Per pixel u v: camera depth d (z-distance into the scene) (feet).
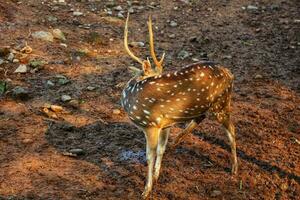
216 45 55.83
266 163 35.73
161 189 32.14
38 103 40.50
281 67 51.44
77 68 47.29
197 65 30.89
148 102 29.55
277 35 59.26
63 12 60.08
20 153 34.30
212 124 40.09
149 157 30.68
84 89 43.65
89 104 41.42
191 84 30.04
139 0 67.51
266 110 42.98
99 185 31.91
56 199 30.19
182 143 37.24
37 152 34.63
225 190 32.68
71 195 30.71
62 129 37.52
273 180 34.09
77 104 40.91
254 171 34.76
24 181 31.55
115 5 64.85
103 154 35.17
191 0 68.95
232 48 55.31
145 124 30.30
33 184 31.35
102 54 51.11
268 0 70.23
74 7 62.23
